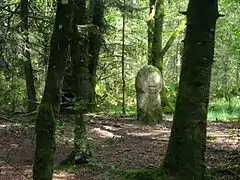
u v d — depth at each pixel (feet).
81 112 25.23
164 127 51.60
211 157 31.14
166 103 69.05
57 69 14.37
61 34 14.28
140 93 55.26
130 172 23.53
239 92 89.40
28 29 47.80
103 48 70.13
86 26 29.60
